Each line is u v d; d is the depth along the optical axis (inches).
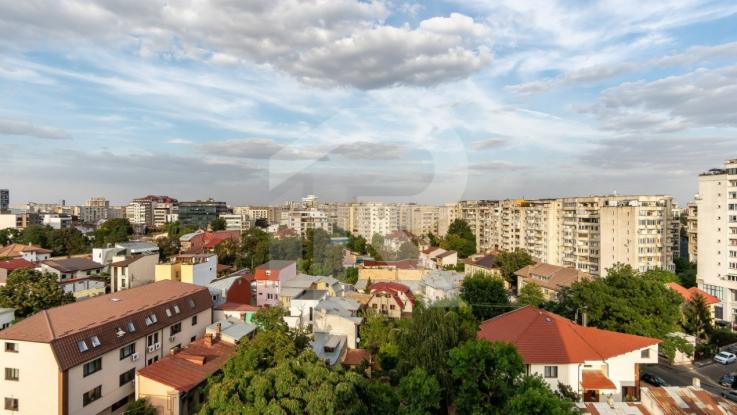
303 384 475.2
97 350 922.1
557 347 920.9
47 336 863.7
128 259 2049.7
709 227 2171.5
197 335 1310.3
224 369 730.2
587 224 2711.6
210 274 1969.7
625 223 2476.6
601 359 910.4
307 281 1148.5
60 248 3164.4
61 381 835.4
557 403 523.5
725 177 2102.6
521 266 2635.3
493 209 3809.1
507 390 583.5
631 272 1460.4
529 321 1007.6
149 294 1259.8
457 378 637.9
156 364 953.5
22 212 5083.7
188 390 888.3
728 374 1316.4
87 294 1951.3
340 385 476.4
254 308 1435.8
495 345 634.2
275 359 728.3
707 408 702.5
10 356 865.5
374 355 1079.6
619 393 917.8
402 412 573.0
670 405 710.5
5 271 1935.3
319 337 1127.0
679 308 1378.0
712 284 2153.1
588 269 2704.2
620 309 1291.8
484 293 1595.7
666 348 1289.4
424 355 752.3
